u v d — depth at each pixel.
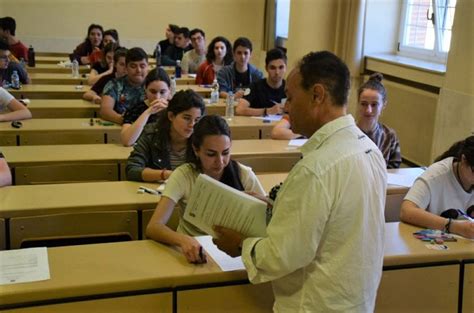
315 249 1.25
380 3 5.93
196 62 6.71
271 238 1.28
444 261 1.80
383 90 2.88
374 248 1.30
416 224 2.02
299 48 6.22
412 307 1.81
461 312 1.85
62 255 1.70
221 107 4.56
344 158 1.25
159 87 3.33
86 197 2.30
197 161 1.97
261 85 4.36
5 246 2.13
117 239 2.25
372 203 1.29
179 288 1.59
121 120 3.72
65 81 5.97
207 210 1.59
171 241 1.76
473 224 1.92
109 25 9.01
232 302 1.64
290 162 3.20
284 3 8.84
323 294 1.28
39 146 3.16
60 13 8.77
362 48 6.02
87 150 3.09
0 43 5.16
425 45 5.61
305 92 1.28
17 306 1.47
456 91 4.38
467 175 2.03
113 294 1.54
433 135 4.82
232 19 9.39
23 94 5.05
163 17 9.18
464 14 4.23
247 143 3.41
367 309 1.32
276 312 1.39
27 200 2.23
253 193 1.94
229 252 1.57
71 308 1.52
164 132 2.55
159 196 2.34
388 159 3.03
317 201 1.22
